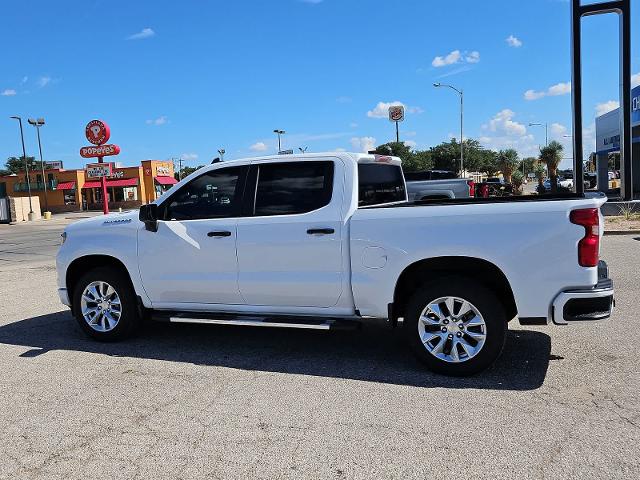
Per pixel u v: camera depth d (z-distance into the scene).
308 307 5.26
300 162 5.36
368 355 5.47
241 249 5.41
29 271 12.96
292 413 4.11
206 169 5.72
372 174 5.73
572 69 19.17
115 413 4.22
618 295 7.57
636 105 29.64
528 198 5.30
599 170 36.59
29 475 3.34
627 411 3.93
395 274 4.84
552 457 3.32
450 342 4.77
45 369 5.32
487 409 4.05
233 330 6.64
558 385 4.48
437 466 3.27
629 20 18.80
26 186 67.94
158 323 7.10
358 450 3.51
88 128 33.00
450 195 16.52
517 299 4.53
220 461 3.43
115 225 6.08
